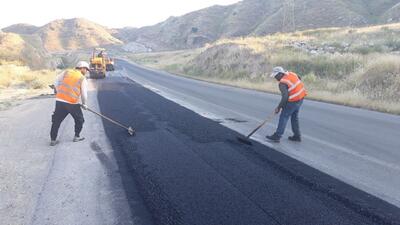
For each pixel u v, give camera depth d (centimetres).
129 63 6400
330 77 1942
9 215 457
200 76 3077
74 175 598
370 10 6438
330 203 482
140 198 504
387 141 810
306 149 742
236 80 2477
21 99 1658
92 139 839
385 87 1456
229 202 484
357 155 701
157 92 1856
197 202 486
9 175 600
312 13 6738
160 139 826
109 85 2302
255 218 439
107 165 648
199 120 1053
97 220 442
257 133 886
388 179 573
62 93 791
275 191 521
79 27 16162
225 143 787
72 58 7612
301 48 2755
